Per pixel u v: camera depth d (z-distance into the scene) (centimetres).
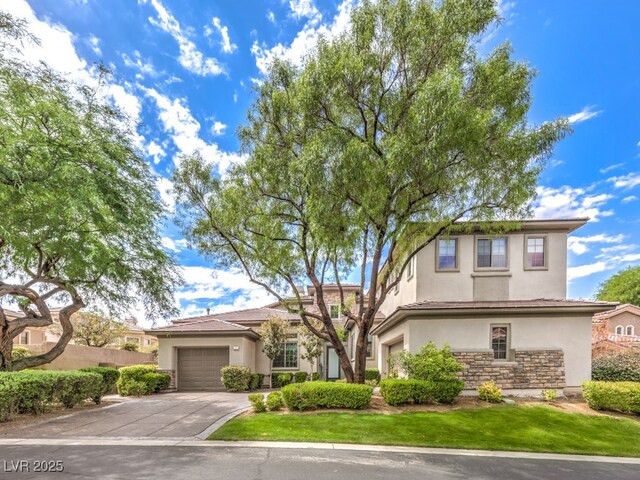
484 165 860
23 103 938
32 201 947
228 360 1858
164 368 1805
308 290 2491
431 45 862
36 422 913
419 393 1045
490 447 752
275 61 1014
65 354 1798
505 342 1234
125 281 1261
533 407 1043
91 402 1269
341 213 874
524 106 862
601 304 1185
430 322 1252
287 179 1016
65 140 942
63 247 1035
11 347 1195
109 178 1017
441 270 1411
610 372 1247
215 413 1031
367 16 881
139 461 611
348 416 934
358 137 908
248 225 1118
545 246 1399
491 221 1098
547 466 663
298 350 2116
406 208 942
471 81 862
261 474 564
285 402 1034
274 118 1013
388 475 579
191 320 2270
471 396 1164
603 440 834
